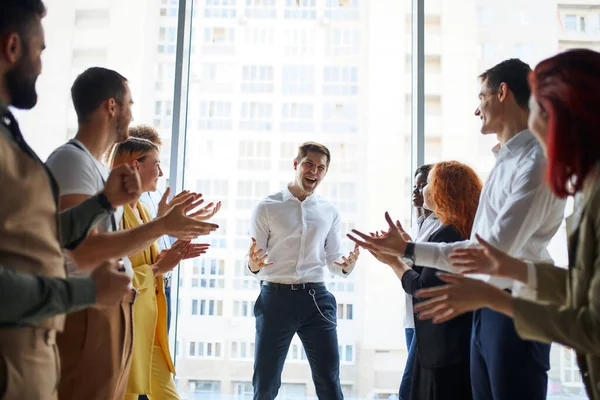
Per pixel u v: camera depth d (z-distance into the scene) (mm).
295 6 3574
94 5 3457
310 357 2777
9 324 1057
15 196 1097
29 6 1213
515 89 1847
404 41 3541
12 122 1153
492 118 1902
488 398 1765
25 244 1107
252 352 3443
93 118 1735
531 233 1709
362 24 3553
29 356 1104
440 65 3463
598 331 1062
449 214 2092
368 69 3529
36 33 1235
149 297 2055
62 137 3398
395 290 3389
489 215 1887
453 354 1922
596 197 1135
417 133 3436
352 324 3387
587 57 1175
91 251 1517
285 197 2920
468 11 3490
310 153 2938
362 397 3365
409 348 2900
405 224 3469
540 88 1229
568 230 1256
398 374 3383
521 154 1789
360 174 3490
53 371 1185
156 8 3461
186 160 3510
